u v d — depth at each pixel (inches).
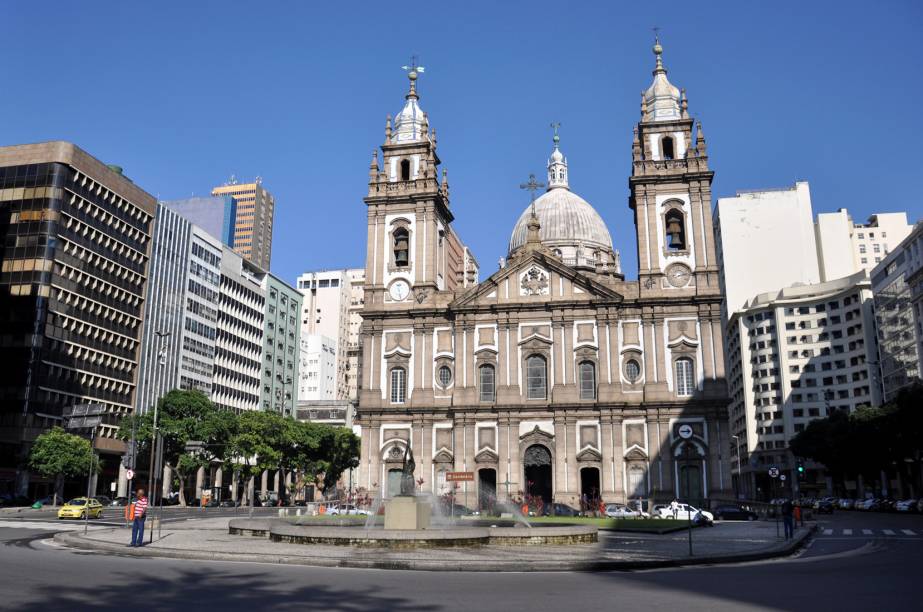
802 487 5890.8
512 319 2940.5
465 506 2701.8
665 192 2960.1
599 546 1333.7
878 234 7081.7
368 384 3006.9
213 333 5177.2
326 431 4210.1
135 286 4365.2
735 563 1124.5
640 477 2741.1
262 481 5103.3
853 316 5895.7
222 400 5265.8
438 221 3223.4
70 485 3772.1
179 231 4827.8
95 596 682.2
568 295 2935.5
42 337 3666.3
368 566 1001.5
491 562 1011.9
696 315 2827.3
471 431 2871.6
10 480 3555.6
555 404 2824.8
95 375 4001.0
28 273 3720.5
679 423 2748.5
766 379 6254.9
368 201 3154.5
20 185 3831.2
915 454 3467.0
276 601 673.0
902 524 2213.3
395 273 3083.2
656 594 747.4
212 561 1043.9
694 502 2682.1
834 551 1332.4
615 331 2869.1
